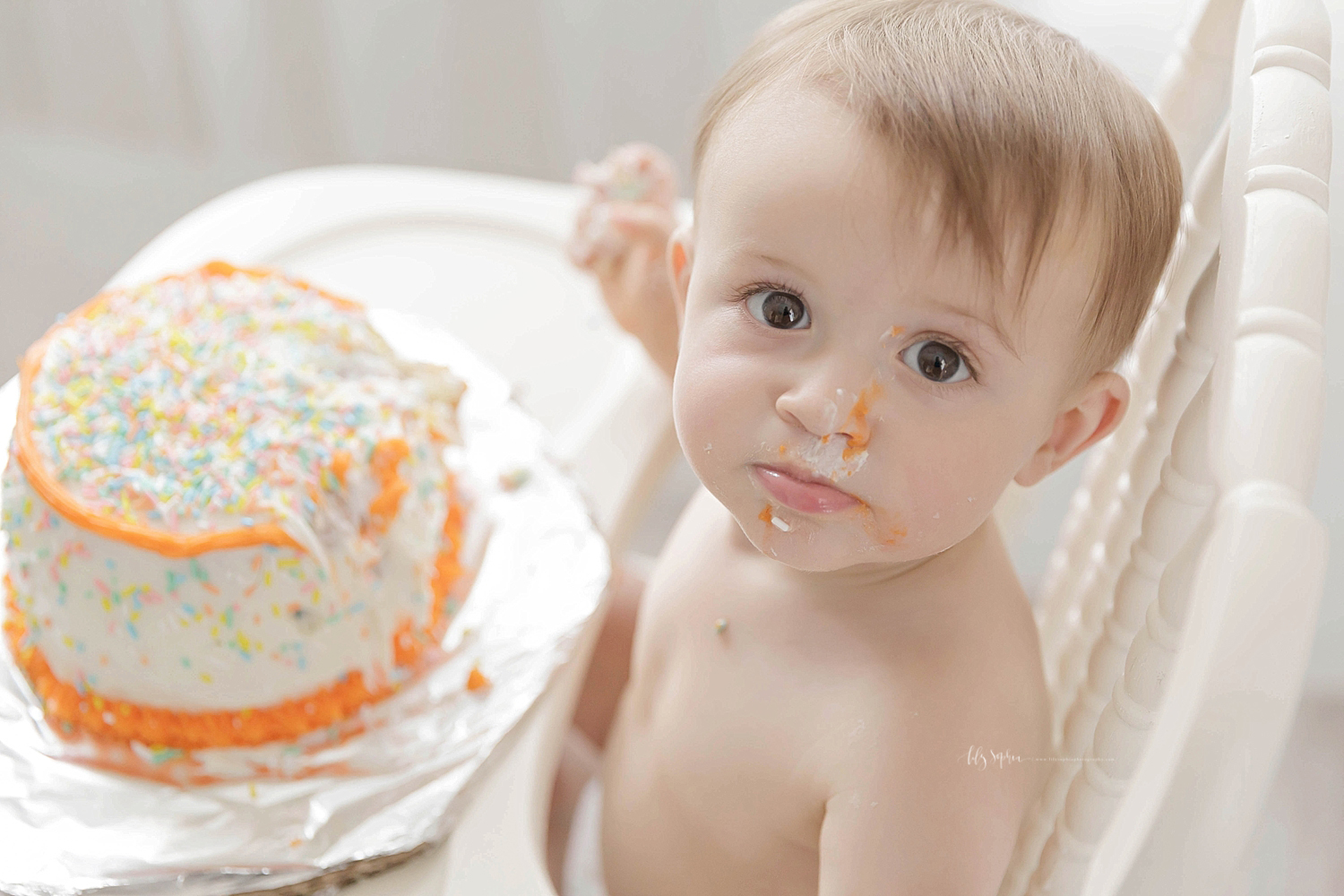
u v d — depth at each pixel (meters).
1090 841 0.61
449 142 1.69
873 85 0.51
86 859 0.65
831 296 0.52
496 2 1.55
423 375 0.84
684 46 1.52
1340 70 0.84
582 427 0.97
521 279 1.10
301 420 0.76
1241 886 0.35
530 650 0.78
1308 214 0.41
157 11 1.72
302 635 0.72
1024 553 1.44
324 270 1.08
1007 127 0.50
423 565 0.77
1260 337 0.38
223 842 0.66
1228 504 0.35
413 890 0.67
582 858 0.85
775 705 0.65
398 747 0.72
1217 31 0.66
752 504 0.56
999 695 0.61
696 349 0.56
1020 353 0.52
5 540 0.79
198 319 0.84
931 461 0.53
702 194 0.58
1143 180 0.54
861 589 0.65
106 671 0.72
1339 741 1.39
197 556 0.69
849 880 0.59
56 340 0.82
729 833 0.68
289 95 1.72
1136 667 0.54
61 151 1.87
